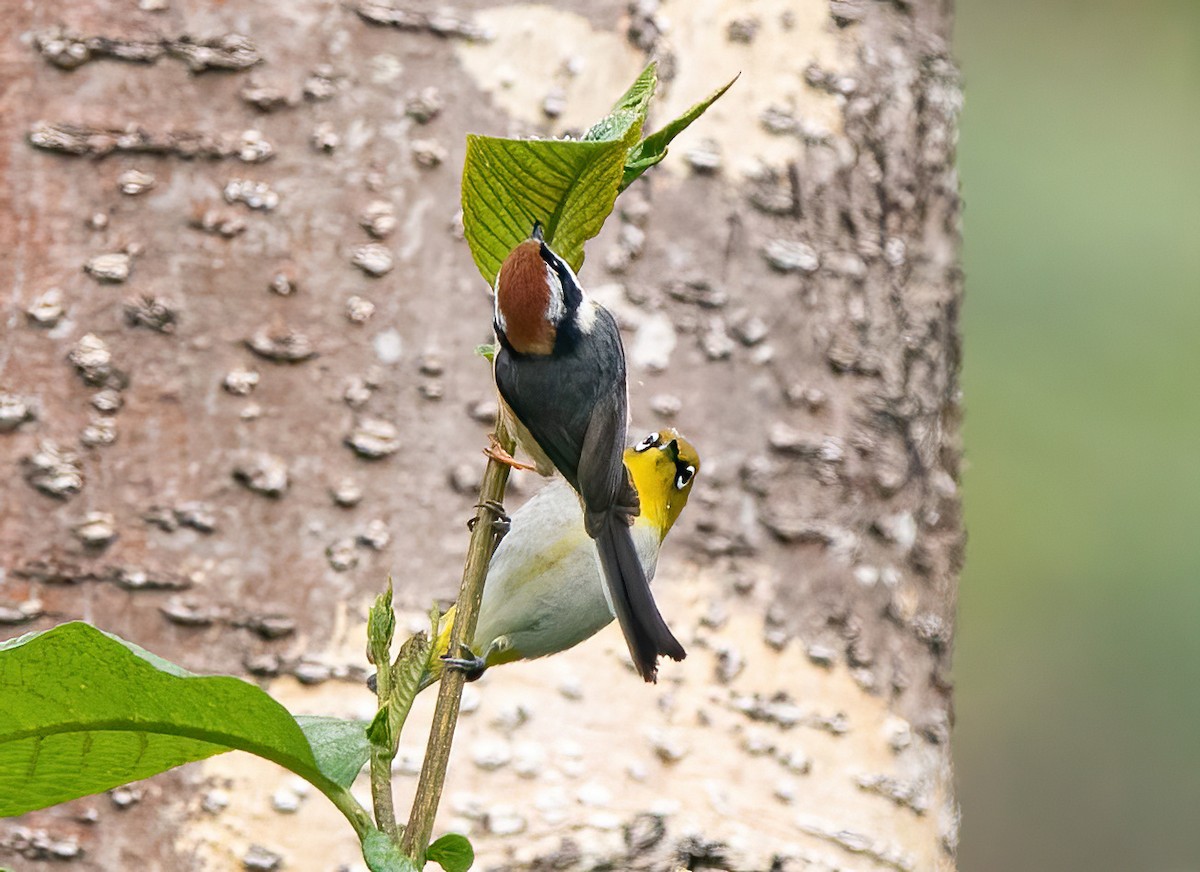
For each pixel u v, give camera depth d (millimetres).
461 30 7273
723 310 7473
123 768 4109
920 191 8266
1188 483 15547
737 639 7199
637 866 6695
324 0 7125
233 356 6871
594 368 5492
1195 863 17000
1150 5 16562
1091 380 15695
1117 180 16297
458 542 6918
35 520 6656
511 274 5461
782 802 7059
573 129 7371
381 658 3842
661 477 6473
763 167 7656
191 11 7016
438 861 3740
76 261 6828
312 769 3795
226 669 6641
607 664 6984
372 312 7004
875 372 7824
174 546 6711
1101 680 16438
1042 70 16641
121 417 6762
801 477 7488
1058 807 17156
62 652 3785
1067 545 15680
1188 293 15883
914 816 7453
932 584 7977
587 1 7492
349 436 6895
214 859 6445
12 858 6371
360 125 7102
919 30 8391
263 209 6965
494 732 6754
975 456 15641
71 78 6922
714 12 7715
